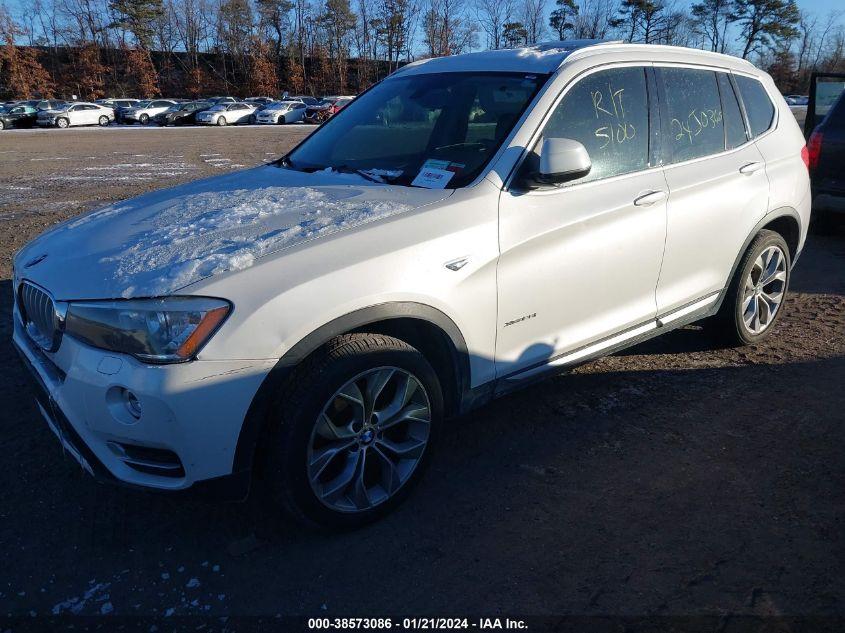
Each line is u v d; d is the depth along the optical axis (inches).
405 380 113.3
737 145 171.3
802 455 135.4
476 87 145.3
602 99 142.7
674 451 137.4
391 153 144.6
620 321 147.3
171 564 107.5
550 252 128.9
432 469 132.0
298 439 102.0
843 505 119.8
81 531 114.8
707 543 110.7
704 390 163.5
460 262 115.8
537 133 131.0
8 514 118.7
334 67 3065.9
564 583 102.7
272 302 98.2
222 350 95.4
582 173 123.6
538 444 140.4
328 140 160.7
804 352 185.2
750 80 181.2
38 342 115.0
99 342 99.4
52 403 107.9
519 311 127.0
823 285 245.0
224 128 1427.2
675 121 156.3
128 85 2864.2
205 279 97.9
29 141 998.4
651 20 2623.0
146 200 140.8
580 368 175.9
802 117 1277.1
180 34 3107.8
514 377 131.0
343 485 109.9
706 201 158.4
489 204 122.0
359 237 108.7
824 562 106.0
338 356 103.6
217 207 126.4
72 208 392.8
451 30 2728.8
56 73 2844.5
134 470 103.1
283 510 107.0
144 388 93.8
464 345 120.0
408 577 104.5
